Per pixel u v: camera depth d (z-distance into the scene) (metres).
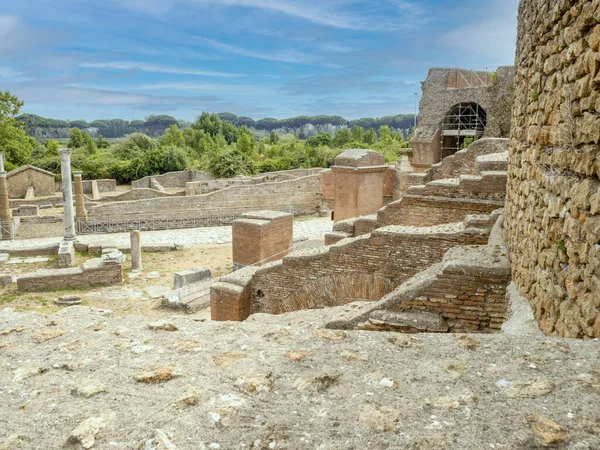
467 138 29.89
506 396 2.64
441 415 2.50
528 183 5.83
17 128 61.12
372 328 6.87
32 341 3.71
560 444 2.21
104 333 3.84
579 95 3.81
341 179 19.06
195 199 39.06
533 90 5.80
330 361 3.17
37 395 2.90
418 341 3.40
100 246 25.50
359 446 2.28
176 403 2.70
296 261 11.03
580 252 3.67
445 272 6.76
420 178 16.47
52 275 19.11
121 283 20.12
